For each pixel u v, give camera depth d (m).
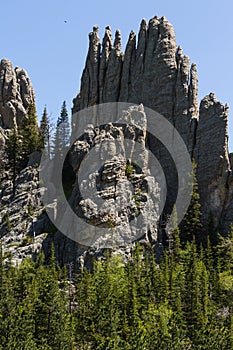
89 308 97.31
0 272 108.69
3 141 185.00
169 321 88.44
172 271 108.06
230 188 142.38
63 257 129.88
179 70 159.50
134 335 85.75
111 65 173.00
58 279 112.88
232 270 118.94
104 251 124.62
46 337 89.81
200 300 100.00
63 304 95.94
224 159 144.12
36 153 169.50
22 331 87.50
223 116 147.50
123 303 97.38
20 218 146.62
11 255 129.12
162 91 158.75
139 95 164.12
